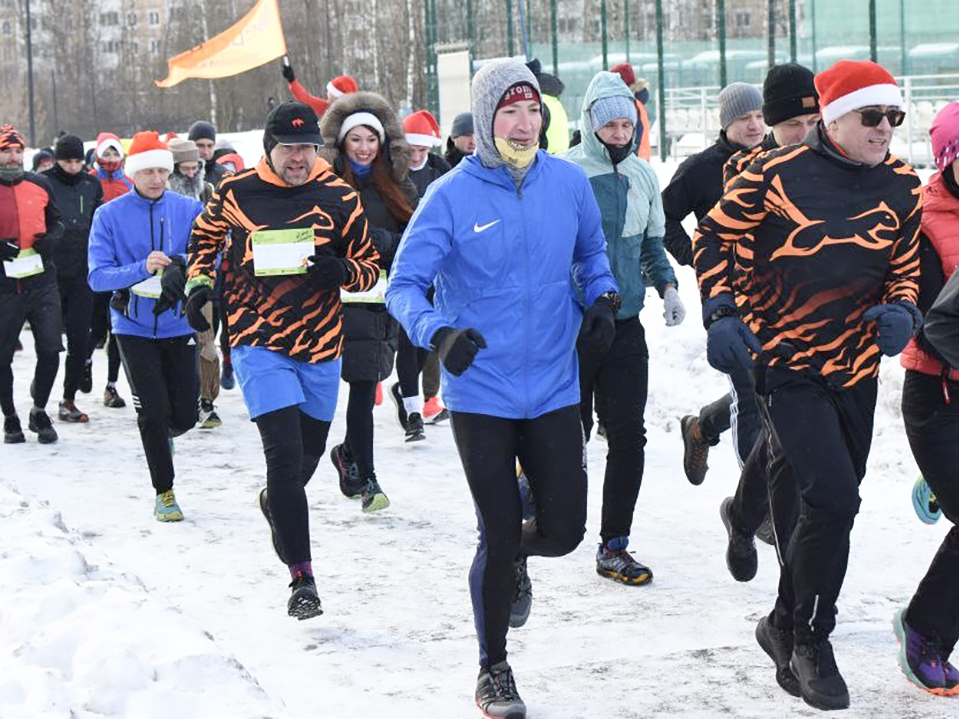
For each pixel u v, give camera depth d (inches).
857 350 183.2
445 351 171.6
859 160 180.5
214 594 248.2
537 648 213.6
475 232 183.3
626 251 250.5
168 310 296.8
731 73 928.3
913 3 775.7
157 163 310.8
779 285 183.3
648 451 363.6
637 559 264.4
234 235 239.0
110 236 311.0
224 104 2743.6
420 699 193.6
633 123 252.7
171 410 307.1
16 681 166.6
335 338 241.3
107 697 161.3
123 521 304.3
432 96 1024.9
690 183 267.6
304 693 196.9
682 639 216.1
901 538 270.2
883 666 200.5
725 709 186.5
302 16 2787.9
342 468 310.0
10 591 203.8
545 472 185.2
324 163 245.9
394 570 261.6
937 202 191.5
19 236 395.2
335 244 241.6
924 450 189.6
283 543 227.1
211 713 157.0
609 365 247.8
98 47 3368.6
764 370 185.0
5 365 400.8
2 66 3272.6
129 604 191.5
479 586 184.7
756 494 227.8
